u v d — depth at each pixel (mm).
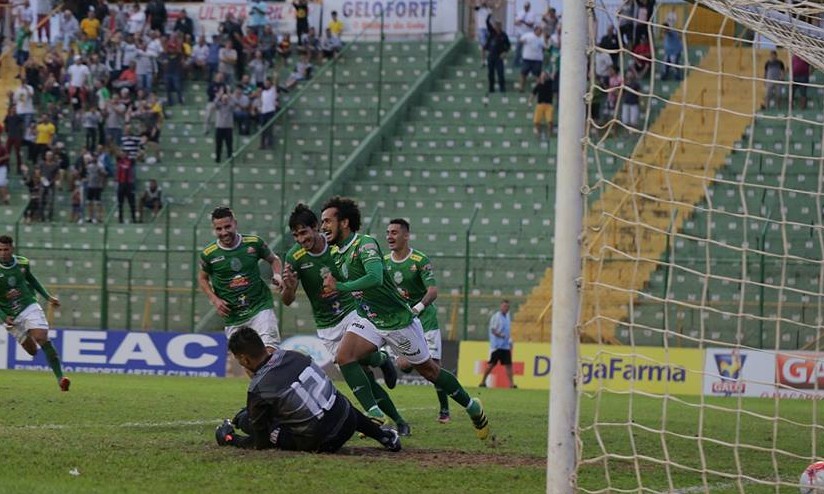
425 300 48094
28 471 28547
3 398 54719
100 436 37250
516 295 92250
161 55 120688
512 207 105750
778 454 38312
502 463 32781
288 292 41219
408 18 124375
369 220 106125
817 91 101188
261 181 110188
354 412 33406
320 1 125812
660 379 82688
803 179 98250
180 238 102250
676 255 92125
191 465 30000
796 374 84250
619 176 97438
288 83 119125
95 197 106875
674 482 30375
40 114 117625
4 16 126750
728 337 87562
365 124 114750
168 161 114562
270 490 26578
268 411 32531
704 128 101438
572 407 25438
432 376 36719
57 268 97938
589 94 26047
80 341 90500
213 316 93812
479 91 117125
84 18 125438
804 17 35562
